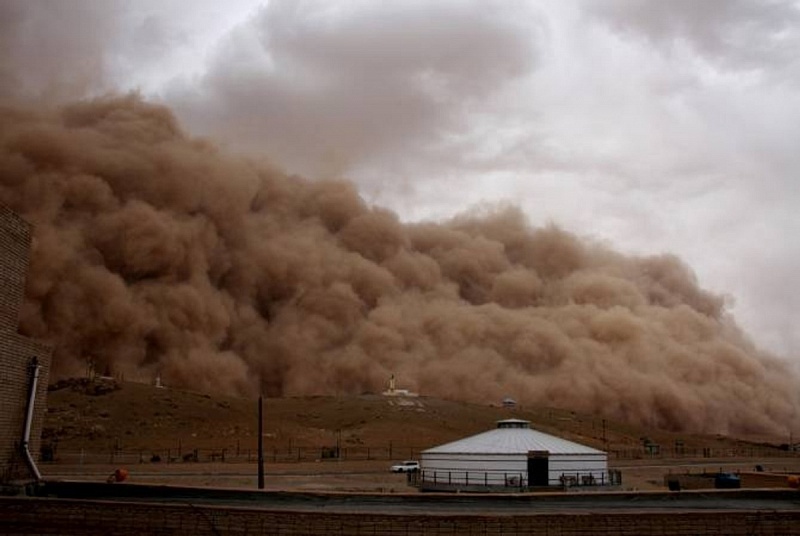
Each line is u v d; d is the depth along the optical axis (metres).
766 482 37.34
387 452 87.75
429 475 49.88
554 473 46.78
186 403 109.31
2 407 18.14
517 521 15.95
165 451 81.81
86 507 15.80
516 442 49.03
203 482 46.22
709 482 43.62
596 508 19.02
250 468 63.00
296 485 46.91
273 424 104.31
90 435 87.44
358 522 15.71
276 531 15.61
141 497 18.91
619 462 85.06
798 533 16.64
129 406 102.69
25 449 19.06
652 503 19.67
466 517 15.87
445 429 110.31
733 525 16.55
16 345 18.94
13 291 18.72
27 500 15.86
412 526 15.72
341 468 65.56
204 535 15.58
